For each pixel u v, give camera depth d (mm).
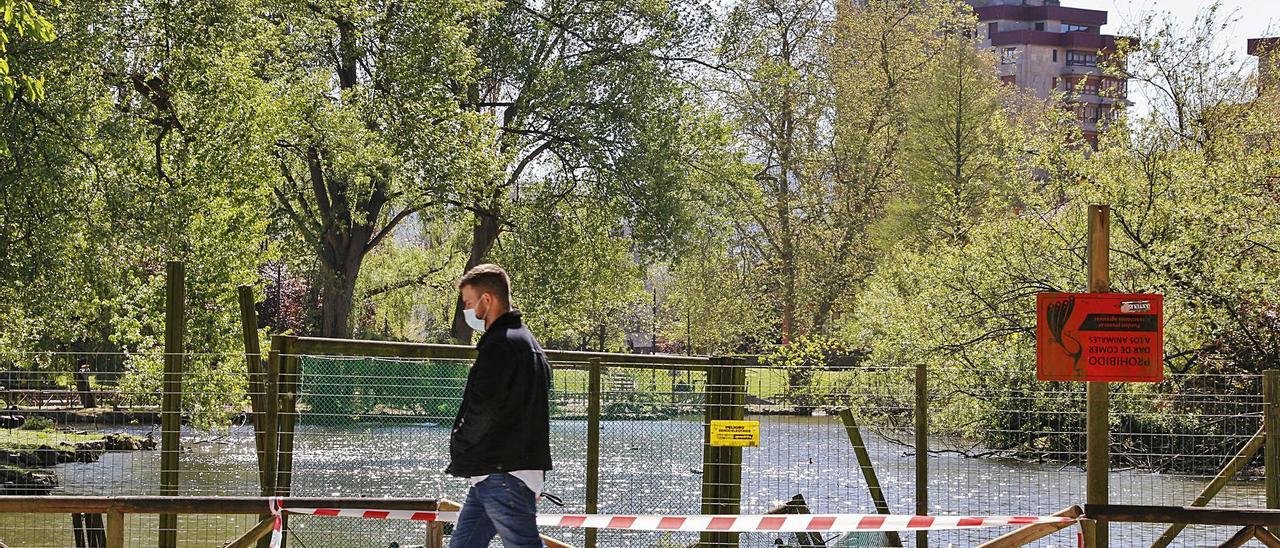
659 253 34844
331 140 29688
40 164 21172
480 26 34969
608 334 61938
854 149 45875
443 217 32156
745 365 8570
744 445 8281
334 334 34750
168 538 8055
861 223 45469
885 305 25141
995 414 12312
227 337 22797
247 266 24375
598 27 35375
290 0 29328
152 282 22328
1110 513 6867
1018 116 48656
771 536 9508
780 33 44562
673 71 37031
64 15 22031
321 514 6723
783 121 45469
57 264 21219
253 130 24781
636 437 8609
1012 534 6945
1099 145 24547
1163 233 21672
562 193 36062
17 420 9953
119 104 24234
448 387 8422
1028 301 22672
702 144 36562
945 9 46844
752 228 47594
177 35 24422
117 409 10109
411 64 30203
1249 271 19781
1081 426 12281
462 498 8289
